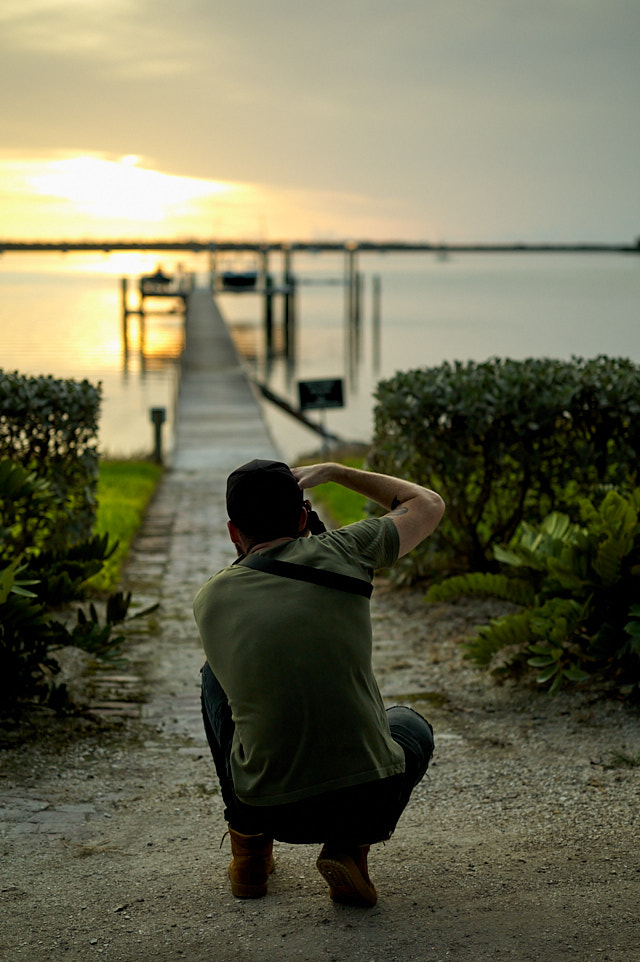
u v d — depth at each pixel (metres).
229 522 2.90
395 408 7.53
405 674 6.19
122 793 4.42
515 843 3.68
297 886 3.32
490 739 5.01
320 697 2.69
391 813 2.86
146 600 8.22
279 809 2.75
